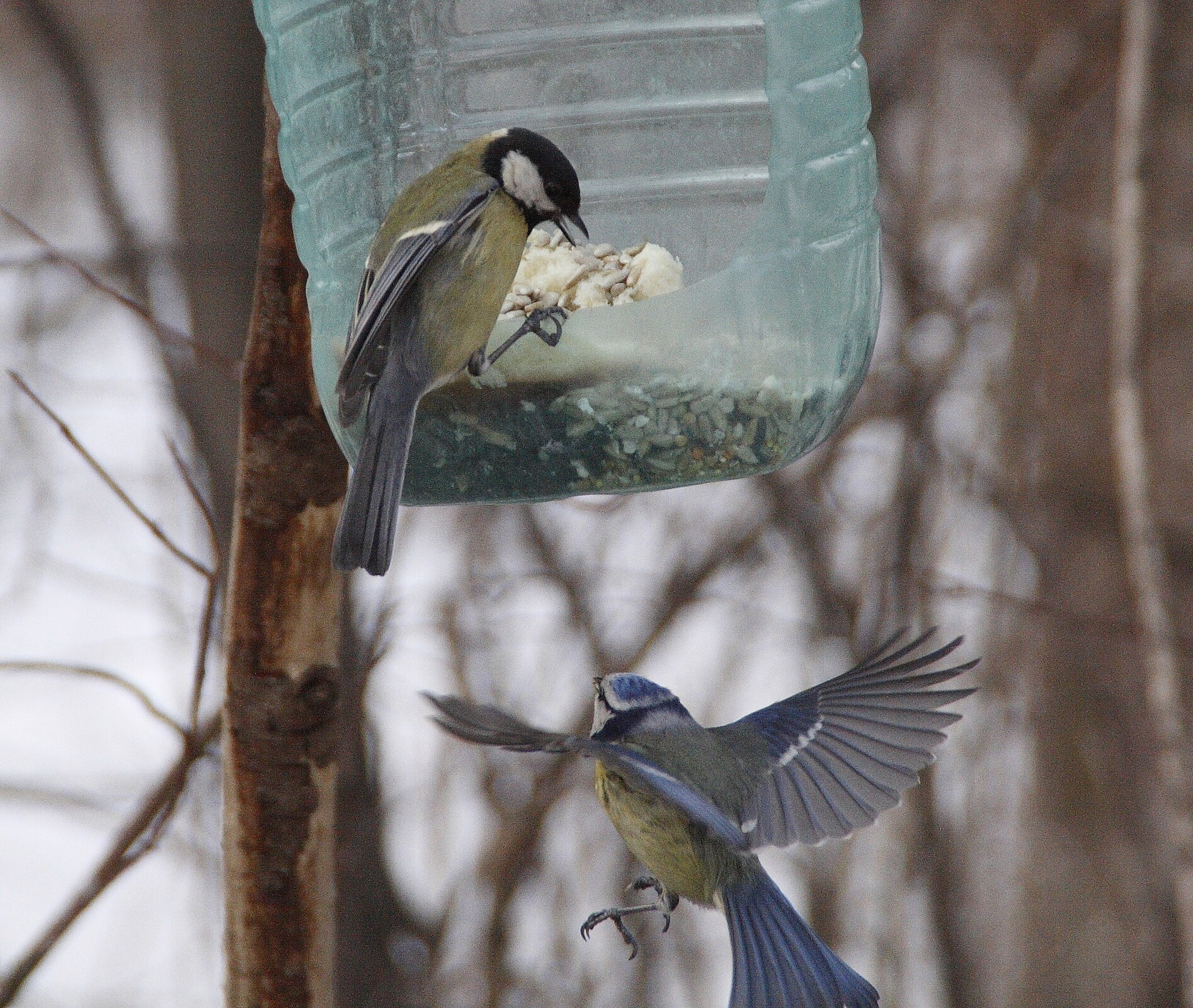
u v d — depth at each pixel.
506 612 12.50
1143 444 10.39
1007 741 13.40
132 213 13.94
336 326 6.71
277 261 6.61
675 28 7.51
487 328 6.64
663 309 6.67
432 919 11.95
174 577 13.15
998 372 13.40
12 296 15.05
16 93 19.66
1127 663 13.35
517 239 6.75
